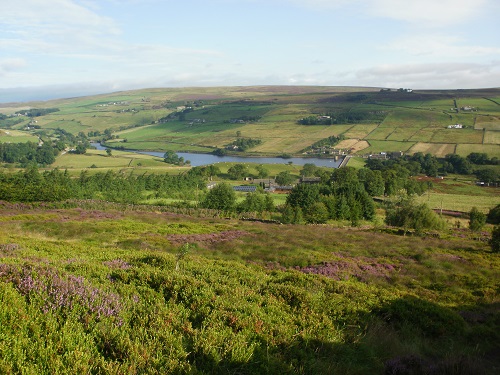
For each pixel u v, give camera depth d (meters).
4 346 6.12
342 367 8.22
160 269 13.53
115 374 6.24
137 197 83.19
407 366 8.81
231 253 26.25
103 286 9.99
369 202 75.62
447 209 99.94
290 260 24.20
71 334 6.96
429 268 23.84
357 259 25.91
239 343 7.73
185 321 8.45
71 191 75.12
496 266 25.48
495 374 9.40
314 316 10.78
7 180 73.19
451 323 12.66
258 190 120.69
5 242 20.17
